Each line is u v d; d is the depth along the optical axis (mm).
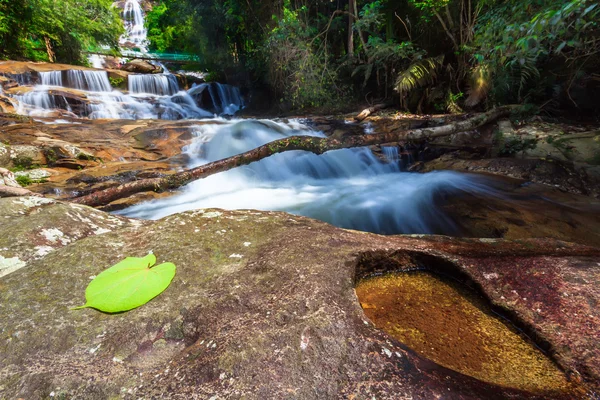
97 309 926
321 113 9906
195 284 1064
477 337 906
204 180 4531
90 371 736
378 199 3857
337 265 1146
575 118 5238
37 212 1623
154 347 821
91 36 14297
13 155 4129
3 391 682
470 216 2975
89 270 1140
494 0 5219
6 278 1087
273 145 3783
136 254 1261
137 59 17062
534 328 896
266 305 937
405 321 979
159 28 23828
